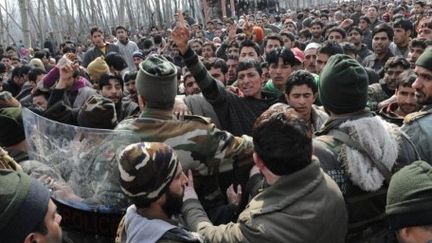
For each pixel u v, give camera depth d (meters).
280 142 1.91
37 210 1.52
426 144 2.76
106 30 28.09
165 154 1.97
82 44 23.78
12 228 1.48
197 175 2.46
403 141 2.34
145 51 11.35
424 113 2.89
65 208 2.38
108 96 4.50
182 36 3.26
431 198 1.66
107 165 2.37
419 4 14.21
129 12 29.77
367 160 2.17
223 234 2.00
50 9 21.92
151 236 1.88
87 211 2.37
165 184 1.95
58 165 2.48
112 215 2.36
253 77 3.69
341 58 2.29
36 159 2.59
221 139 2.43
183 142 2.37
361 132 2.18
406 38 7.29
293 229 1.87
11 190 1.51
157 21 31.34
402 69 4.57
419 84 3.19
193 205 2.27
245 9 31.78
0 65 9.21
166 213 2.02
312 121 3.44
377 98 4.66
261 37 9.23
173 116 2.50
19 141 2.95
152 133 2.38
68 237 2.38
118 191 2.34
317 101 3.85
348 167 2.15
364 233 2.22
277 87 4.32
